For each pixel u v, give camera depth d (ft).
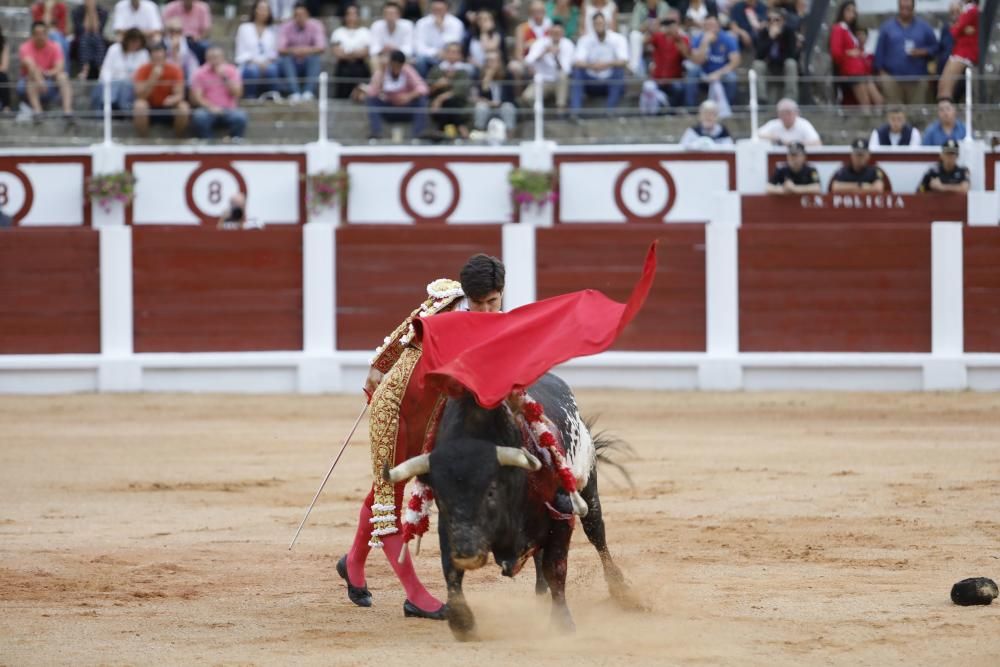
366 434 104.47
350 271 139.33
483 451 37.68
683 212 142.41
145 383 139.44
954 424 107.55
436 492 38.04
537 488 39.73
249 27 154.20
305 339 139.54
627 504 71.26
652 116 148.56
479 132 147.64
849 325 137.28
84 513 70.08
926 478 78.54
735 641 40.83
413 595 45.34
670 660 38.40
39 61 150.41
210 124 147.84
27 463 88.79
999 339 136.15
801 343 137.69
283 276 139.95
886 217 139.85
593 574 53.01
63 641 41.83
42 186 143.84
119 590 50.70
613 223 142.61
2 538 62.59
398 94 146.41
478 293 42.14
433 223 143.13
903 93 147.64
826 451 91.40
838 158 142.72
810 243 137.28
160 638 42.24
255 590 50.80
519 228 137.69
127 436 103.45
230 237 139.44
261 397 133.59
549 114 150.00
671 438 99.55
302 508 71.77
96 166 143.33
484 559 37.22
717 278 137.49
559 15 156.87
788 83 150.30
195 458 91.20
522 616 45.60
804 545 59.00
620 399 128.06
